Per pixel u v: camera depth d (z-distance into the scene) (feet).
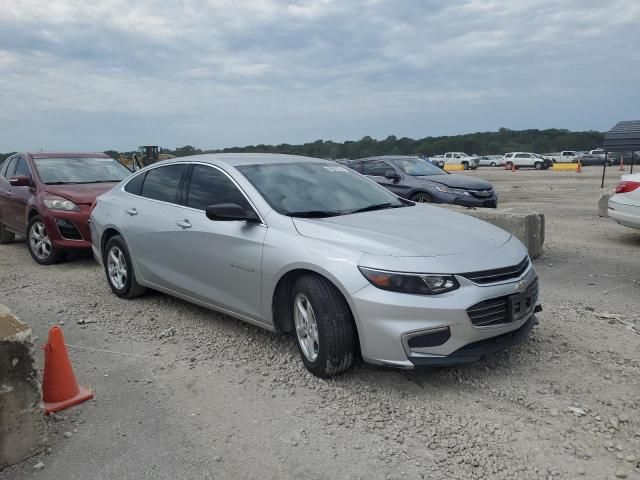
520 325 13.52
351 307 12.68
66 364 12.69
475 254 13.15
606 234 35.04
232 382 13.73
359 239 13.32
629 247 30.37
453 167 196.54
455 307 12.17
